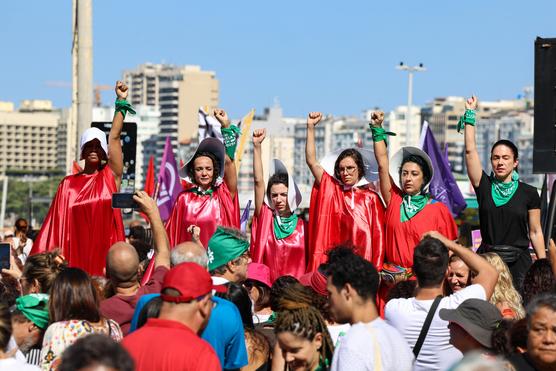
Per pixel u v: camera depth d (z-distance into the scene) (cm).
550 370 795
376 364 786
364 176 1391
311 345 864
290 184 1457
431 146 2016
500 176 1314
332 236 1382
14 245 1975
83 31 1988
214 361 797
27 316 977
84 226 1357
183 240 1397
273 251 1451
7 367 795
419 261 927
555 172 1222
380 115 1343
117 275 984
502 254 1309
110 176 1364
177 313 812
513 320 872
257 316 1204
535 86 1226
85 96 1991
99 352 632
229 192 1414
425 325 915
